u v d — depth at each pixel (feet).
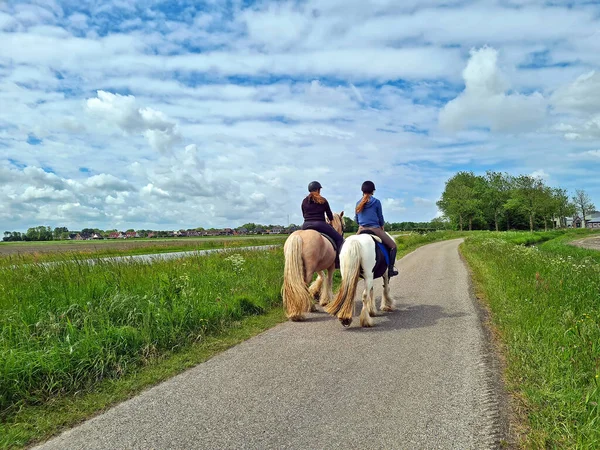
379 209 25.44
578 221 390.42
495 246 68.90
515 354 16.40
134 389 14.48
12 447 10.94
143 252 80.94
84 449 10.63
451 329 21.04
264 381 14.69
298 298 23.03
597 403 11.36
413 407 12.41
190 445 10.61
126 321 20.36
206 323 21.70
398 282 38.17
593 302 23.59
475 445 10.30
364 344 18.86
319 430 11.18
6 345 16.12
